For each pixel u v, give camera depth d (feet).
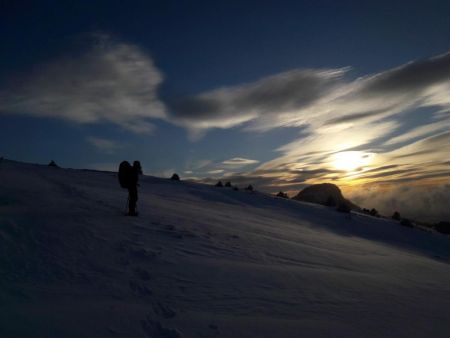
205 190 113.09
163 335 16.90
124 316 18.26
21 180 68.33
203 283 24.66
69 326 16.58
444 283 33.27
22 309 17.87
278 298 23.04
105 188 79.82
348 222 100.17
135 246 32.12
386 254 57.26
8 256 25.73
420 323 20.86
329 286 26.61
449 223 130.00
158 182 118.11
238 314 19.98
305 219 92.12
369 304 23.45
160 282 24.14
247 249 37.93
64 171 110.22
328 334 18.17
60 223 35.78
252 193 122.83
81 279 23.56
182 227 44.24
